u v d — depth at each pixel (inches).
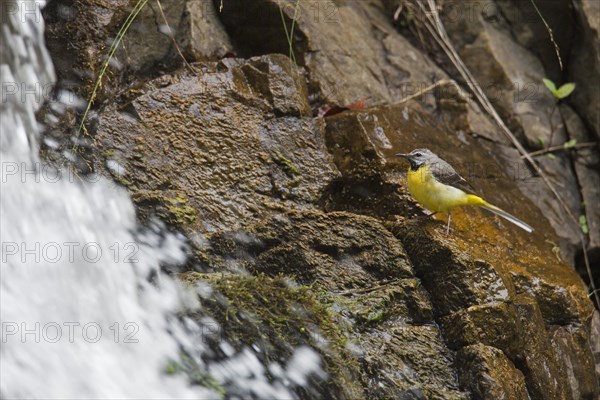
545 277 476.7
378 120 513.3
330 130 509.4
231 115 497.7
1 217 427.2
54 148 466.9
